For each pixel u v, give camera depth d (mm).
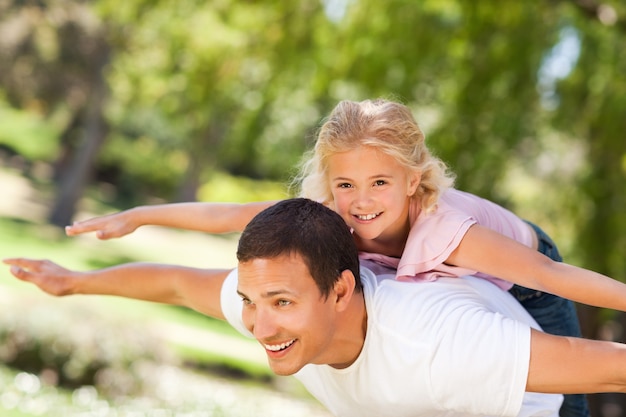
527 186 20078
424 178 4441
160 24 23188
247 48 18750
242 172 70062
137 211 5086
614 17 13742
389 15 15422
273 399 20188
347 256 3949
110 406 15750
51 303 19031
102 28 41531
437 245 4324
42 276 5152
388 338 4023
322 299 3857
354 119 4305
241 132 22578
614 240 15625
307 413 19078
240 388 20625
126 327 18516
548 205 18938
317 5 17078
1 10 42156
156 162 66188
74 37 42625
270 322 3824
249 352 25766
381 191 4324
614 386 3822
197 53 19453
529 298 5074
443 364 3893
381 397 4148
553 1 14805
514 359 3830
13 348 16906
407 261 4344
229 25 18938
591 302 4094
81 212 50750
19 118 67625
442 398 3967
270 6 17312
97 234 5031
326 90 16859
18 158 65188
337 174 4367
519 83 15078
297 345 3893
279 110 29609
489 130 15227
